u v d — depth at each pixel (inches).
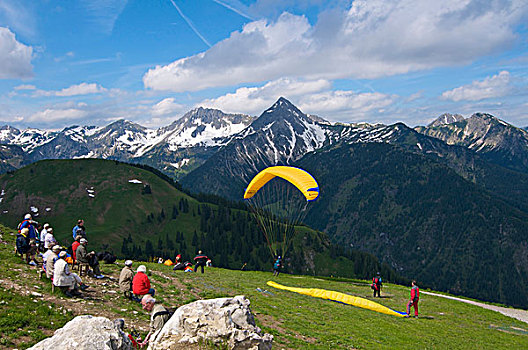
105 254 1267.2
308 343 733.3
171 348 436.8
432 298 1658.5
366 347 778.8
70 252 1027.9
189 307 481.4
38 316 603.8
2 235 1304.1
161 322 500.7
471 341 998.4
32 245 978.7
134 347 435.2
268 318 869.8
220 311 479.2
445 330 1081.4
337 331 864.9
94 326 399.9
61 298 722.2
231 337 454.9
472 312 1416.1
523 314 1509.6
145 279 773.3
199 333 453.1
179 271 1437.0
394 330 976.9
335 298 1301.7
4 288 693.3
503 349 967.0
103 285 894.4
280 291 1293.1
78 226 1026.1
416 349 830.5
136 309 761.6
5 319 553.0
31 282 773.9
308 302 1165.7
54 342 376.5
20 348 491.2
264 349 473.4
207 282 1188.5
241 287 1203.9
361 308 1232.8
